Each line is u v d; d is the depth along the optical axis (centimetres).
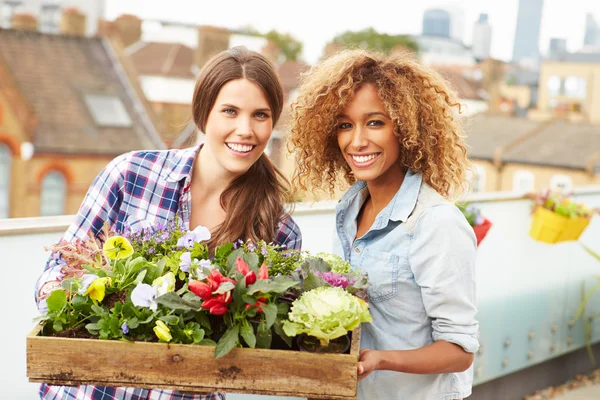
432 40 4791
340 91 154
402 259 156
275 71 168
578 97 4438
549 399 385
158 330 130
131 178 172
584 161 3206
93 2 3766
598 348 435
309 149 173
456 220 153
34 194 3109
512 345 366
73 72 3391
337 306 131
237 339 129
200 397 165
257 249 151
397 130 158
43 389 170
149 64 3634
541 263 376
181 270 144
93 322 138
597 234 412
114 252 147
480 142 3478
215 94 164
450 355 148
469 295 153
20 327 205
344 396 130
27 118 3139
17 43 3394
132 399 161
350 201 175
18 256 203
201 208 177
